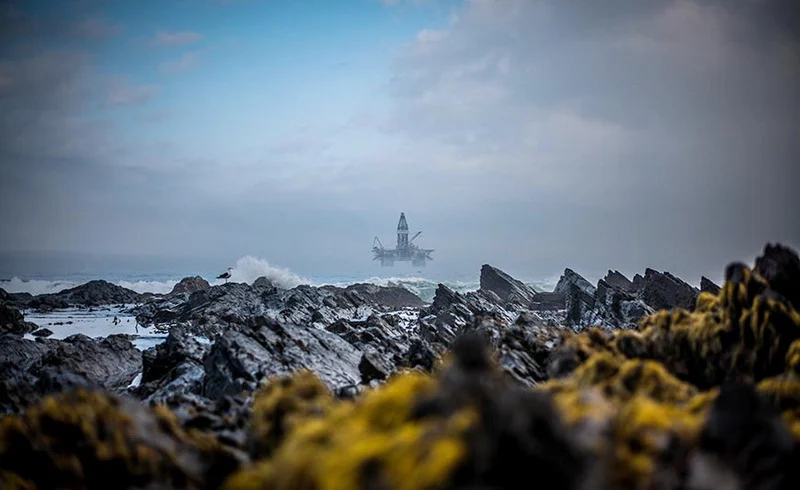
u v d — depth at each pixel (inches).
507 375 1127.6
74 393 686.5
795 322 826.2
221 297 4060.0
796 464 479.5
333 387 1363.2
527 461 428.8
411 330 2987.2
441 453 436.5
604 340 1075.9
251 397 954.7
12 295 5172.2
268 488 521.3
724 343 906.7
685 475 499.5
